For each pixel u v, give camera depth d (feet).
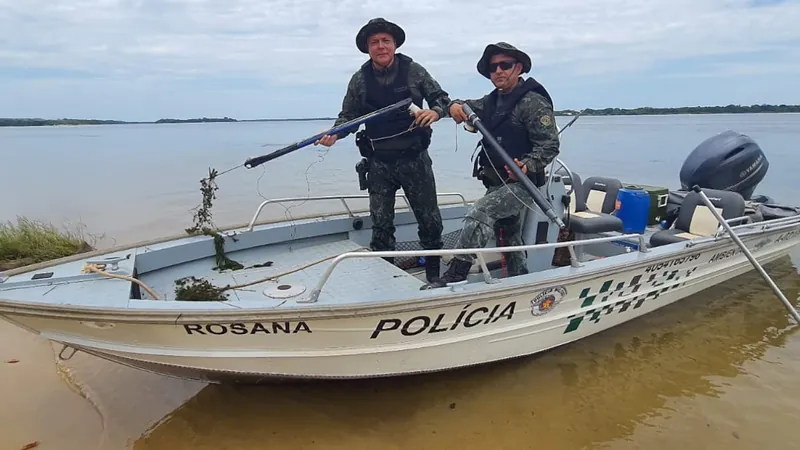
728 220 13.93
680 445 9.69
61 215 35.09
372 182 12.75
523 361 12.53
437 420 10.37
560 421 10.37
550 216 9.98
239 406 10.80
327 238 14.56
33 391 11.32
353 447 9.61
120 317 8.13
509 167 10.45
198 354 8.91
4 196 43.62
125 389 11.44
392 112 11.65
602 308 12.35
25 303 8.08
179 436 9.87
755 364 12.59
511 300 10.23
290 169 62.44
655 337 13.93
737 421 10.38
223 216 33.96
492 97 11.62
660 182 43.29
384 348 9.62
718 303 16.21
